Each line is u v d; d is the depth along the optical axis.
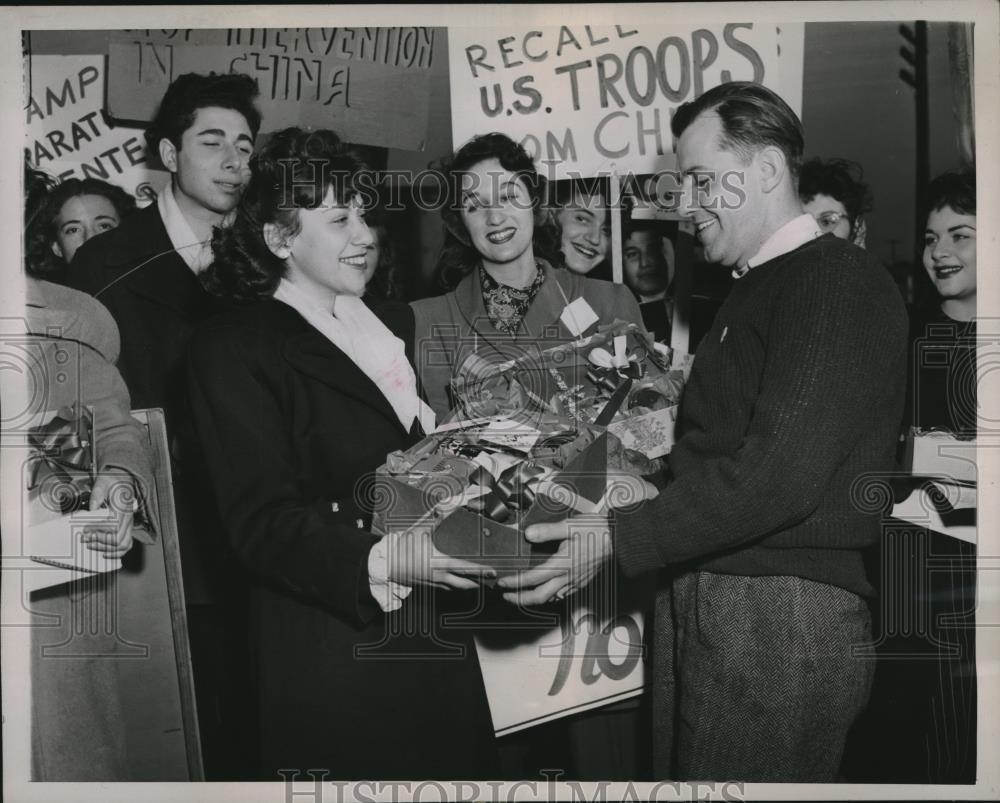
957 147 1.88
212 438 1.89
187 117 1.88
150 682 1.89
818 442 1.42
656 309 1.90
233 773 1.89
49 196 1.91
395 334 1.89
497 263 1.89
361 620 1.86
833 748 1.56
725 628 1.53
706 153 1.71
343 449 1.87
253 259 1.89
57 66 1.90
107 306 1.91
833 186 1.89
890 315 1.49
